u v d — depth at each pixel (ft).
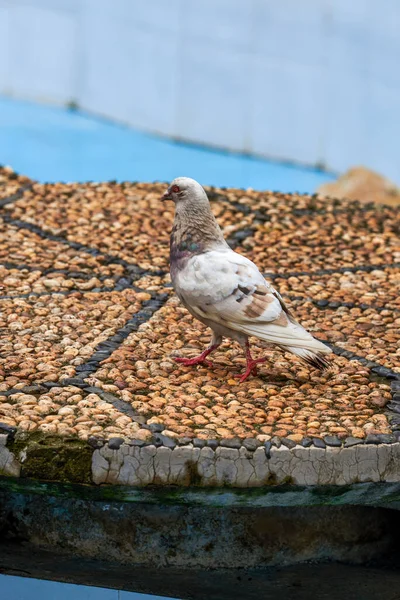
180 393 25.90
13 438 23.03
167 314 31.55
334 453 23.24
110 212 40.09
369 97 67.92
